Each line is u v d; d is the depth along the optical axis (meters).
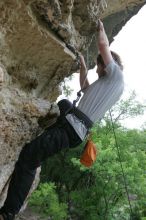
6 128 3.81
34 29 3.71
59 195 13.39
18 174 4.18
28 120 4.12
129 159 11.95
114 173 11.18
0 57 3.74
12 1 3.36
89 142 4.55
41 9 3.66
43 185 11.28
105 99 4.22
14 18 3.53
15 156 4.14
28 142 4.32
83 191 12.50
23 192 4.21
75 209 12.70
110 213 12.21
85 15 4.30
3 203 4.36
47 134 4.13
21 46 3.88
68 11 3.90
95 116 4.23
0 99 3.66
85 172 12.71
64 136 4.11
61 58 4.33
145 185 11.68
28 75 4.27
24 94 4.17
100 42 4.50
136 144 13.52
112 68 4.27
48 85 4.80
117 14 7.89
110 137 12.73
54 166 13.57
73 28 4.35
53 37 3.95
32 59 4.16
